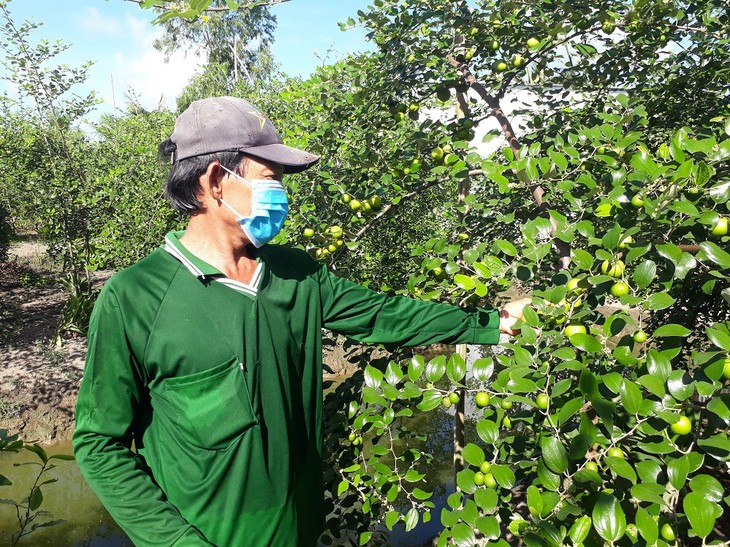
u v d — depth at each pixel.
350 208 2.79
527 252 1.77
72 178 9.88
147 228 7.86
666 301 1.46
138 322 1.30
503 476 1.54
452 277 2.26
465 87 2.72
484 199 2.98
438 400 1.76
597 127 2.11
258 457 1.35
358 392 2.34
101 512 5.88
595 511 1.21
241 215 1.39
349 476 2.21
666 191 1.57
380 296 1.74
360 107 2.91
